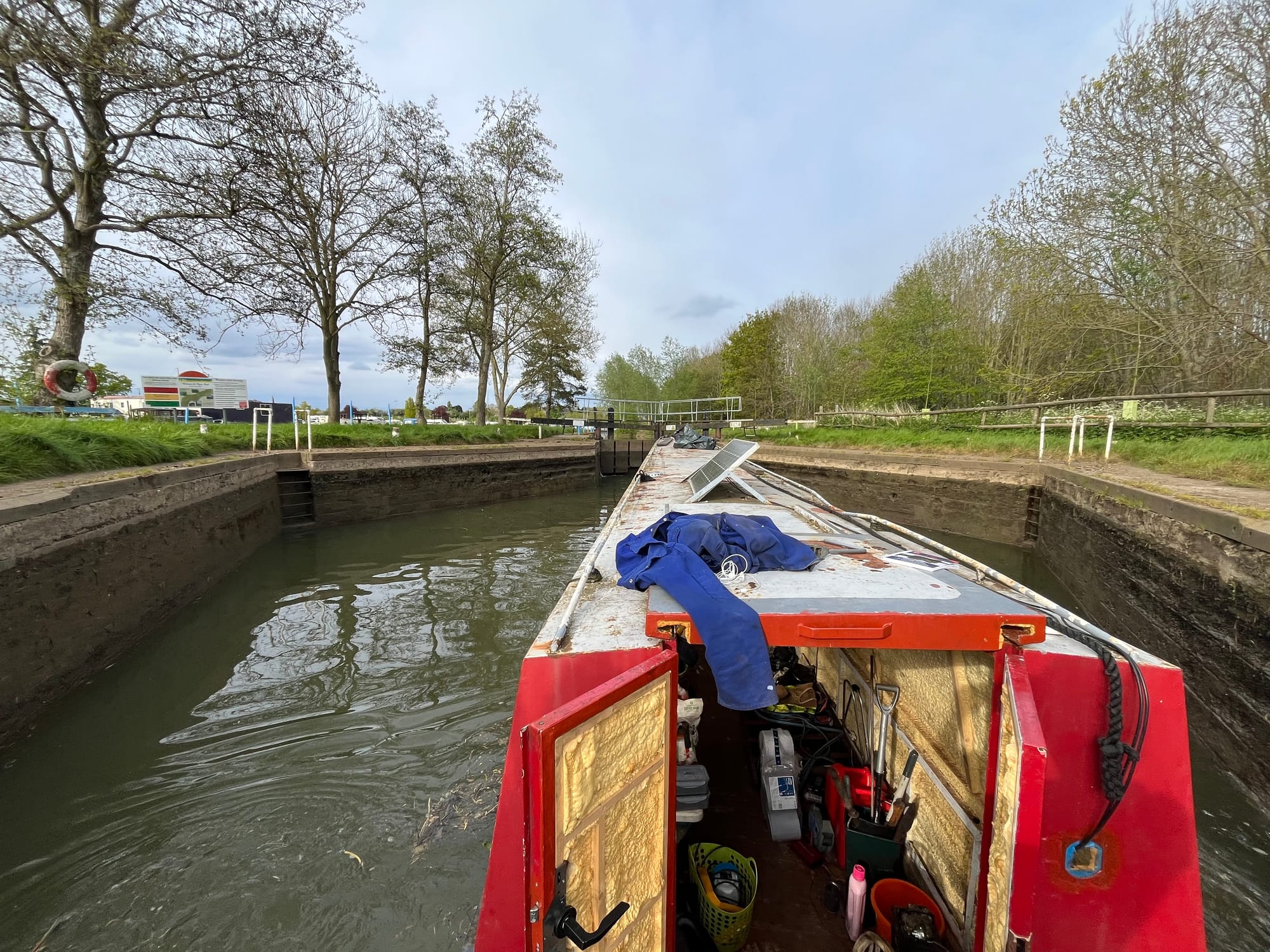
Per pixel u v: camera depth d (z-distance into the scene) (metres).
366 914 3.12
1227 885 3.23
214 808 3.93
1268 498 5.76
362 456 13.14
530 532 12.73
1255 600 4.08
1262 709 3.88
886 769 3.22
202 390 24.42
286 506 11.98
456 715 5.11
